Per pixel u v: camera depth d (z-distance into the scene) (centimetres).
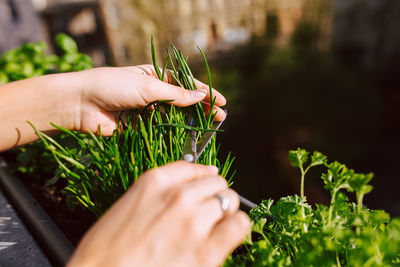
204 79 577
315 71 429
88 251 24
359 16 513
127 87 36
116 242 24
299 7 583
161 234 24
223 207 26
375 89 404
